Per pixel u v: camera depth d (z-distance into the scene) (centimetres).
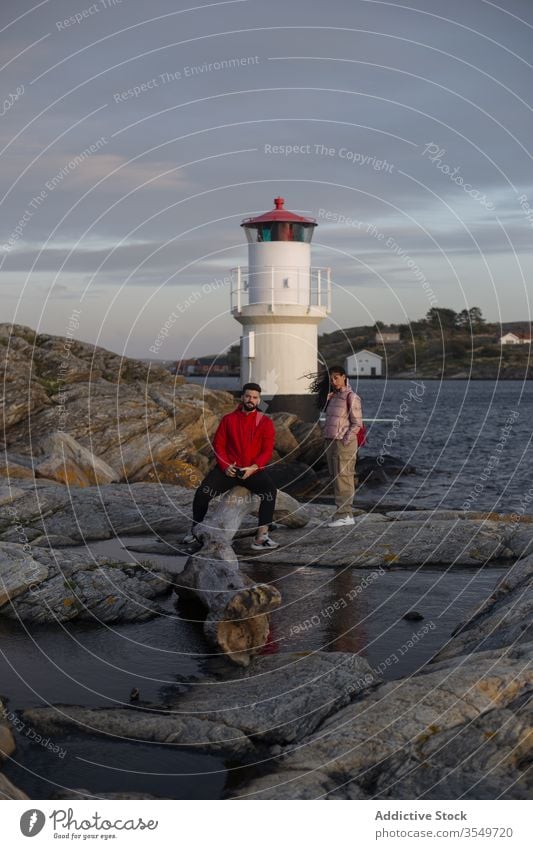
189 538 1090
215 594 797
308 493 2172
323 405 1225
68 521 1170
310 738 530
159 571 916
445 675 573
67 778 500
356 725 528
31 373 2208
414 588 898
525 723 510
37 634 768
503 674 561
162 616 820
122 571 889
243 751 528
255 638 706
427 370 9681
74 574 853
